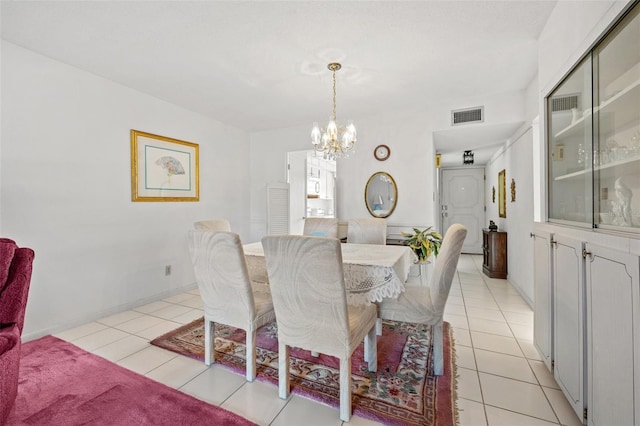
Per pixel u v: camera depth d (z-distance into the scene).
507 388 1.65
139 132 3.08
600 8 1.28
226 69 2.60
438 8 1.81
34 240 2.32
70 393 1.62
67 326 2.50
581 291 1.34
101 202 2.76
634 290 0.99
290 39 2.13
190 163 3.68
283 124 4.33
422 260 3.35
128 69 2.60
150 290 3.21
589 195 1.42
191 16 1.87
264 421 1.42
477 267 4.96
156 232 3.28
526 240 3.14
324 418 1.44
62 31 2.04
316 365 1.91
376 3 1.75
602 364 1.18
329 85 2.95
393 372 1.82
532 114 2.88
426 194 3.68
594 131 1.37
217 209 4.11
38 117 2.34
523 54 2.37
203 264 1.81
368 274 1.73
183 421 1.41
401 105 3.55
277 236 1.44
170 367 1.90
